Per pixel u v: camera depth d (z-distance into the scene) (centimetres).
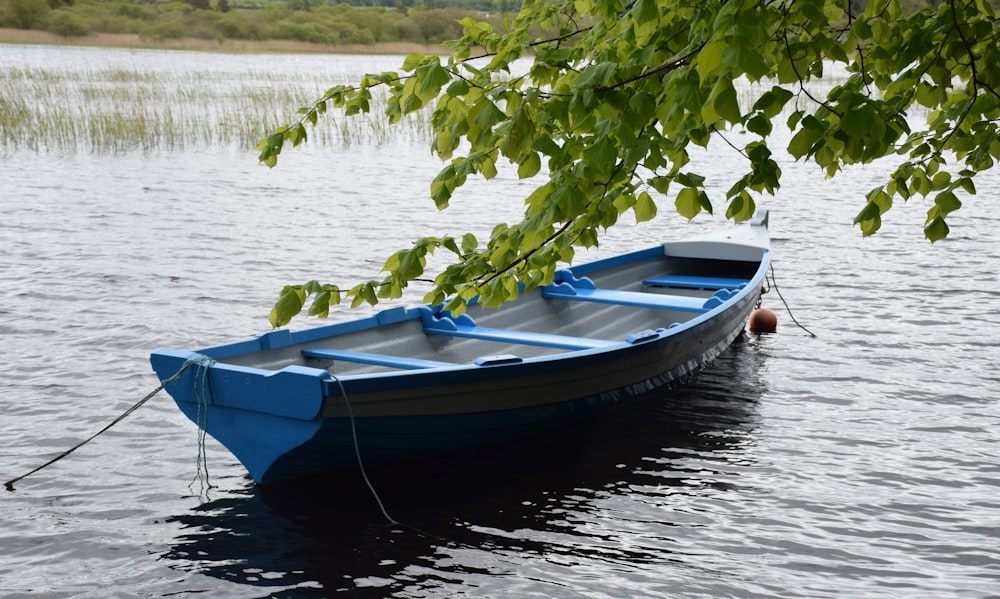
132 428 708
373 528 553
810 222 1706
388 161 2447
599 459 661
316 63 6488
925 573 516
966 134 370
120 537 540
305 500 589
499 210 1811
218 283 1178
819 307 1116
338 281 1216
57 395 773
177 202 1756
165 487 607
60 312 1027
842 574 513
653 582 500
